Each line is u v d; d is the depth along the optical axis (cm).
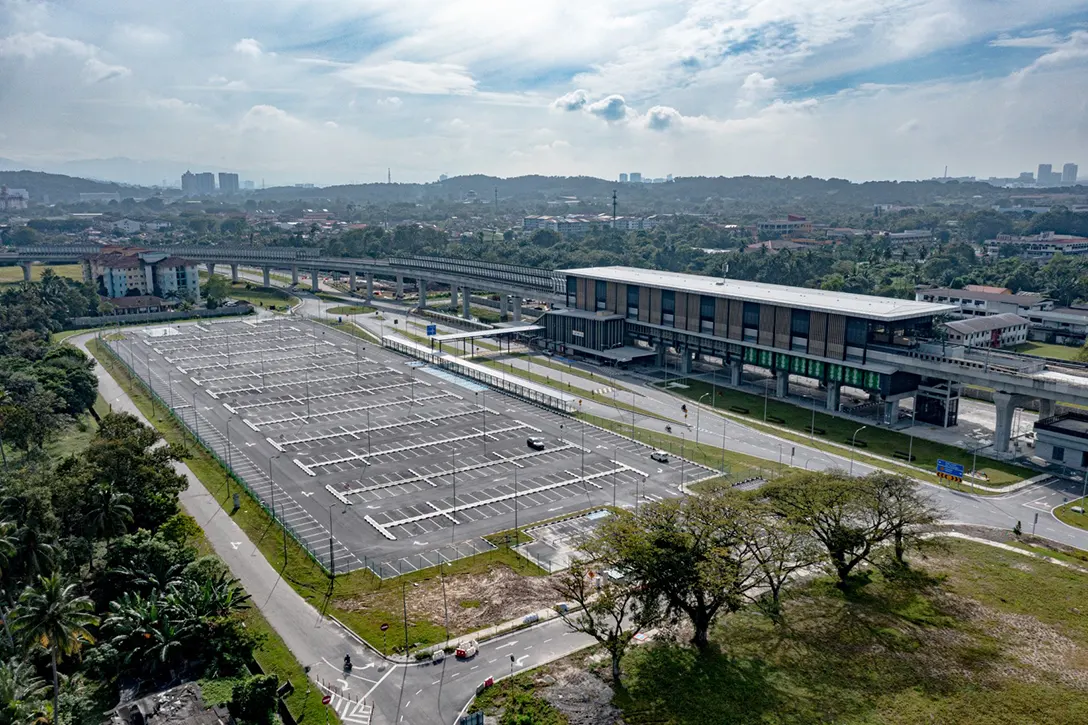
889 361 16925
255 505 12812
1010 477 13988
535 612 9619
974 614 9575
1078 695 7994
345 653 8775
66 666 8412
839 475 10906
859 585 10381
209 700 7762
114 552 9550
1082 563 10856
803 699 7944
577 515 12500
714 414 18062
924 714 7712
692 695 8006
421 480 14050
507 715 7625
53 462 14325
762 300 19138
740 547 9350
